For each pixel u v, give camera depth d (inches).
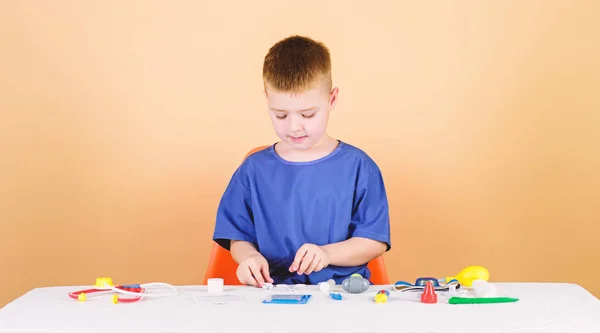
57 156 85.3
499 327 34.4
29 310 39.2
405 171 85.4
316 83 53.7
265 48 85.6
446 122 85.3
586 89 84.5
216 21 85.6
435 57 85.1
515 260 85.4
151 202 85.9
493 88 85.0
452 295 42.9
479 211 85.3
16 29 84.8
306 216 58.4
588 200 84.8
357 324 35.1
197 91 85.8
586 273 85.0
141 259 86.0
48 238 85.4
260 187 59.3
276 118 55.2
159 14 85.5
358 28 85.4
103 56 85.4
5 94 84.8
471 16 84.8
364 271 58.5
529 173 85.0
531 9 84.6
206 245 85.9
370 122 85.4
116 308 39.6
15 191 85.0
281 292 45.0
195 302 41.4
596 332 33.8
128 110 85.6
